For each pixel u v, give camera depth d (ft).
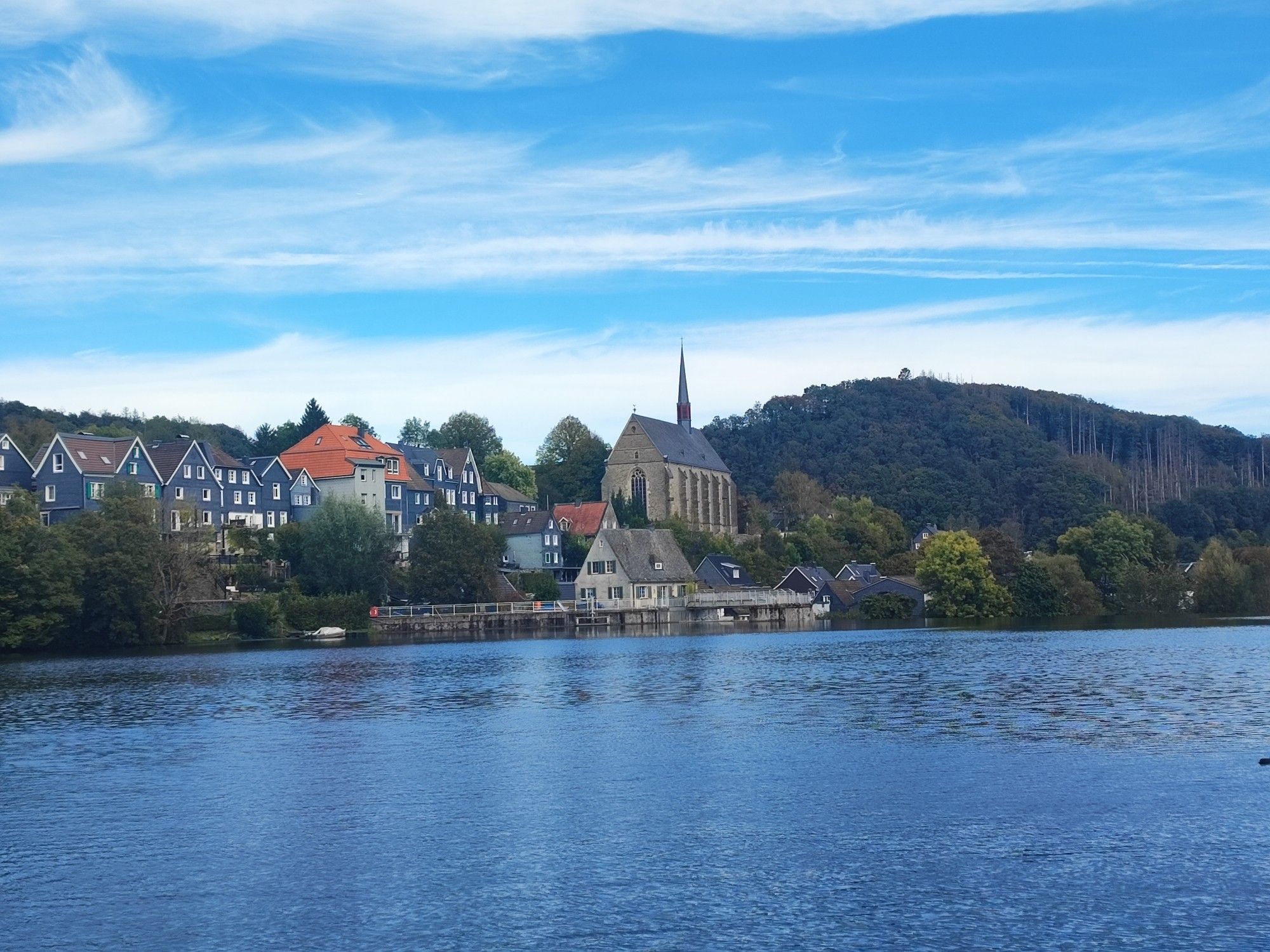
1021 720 182.91
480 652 369.50
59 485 477.77
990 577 565.12
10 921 96.89
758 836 115.75
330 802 135.23
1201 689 219.61
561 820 124.16
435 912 96.32
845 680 249.34
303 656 353.72
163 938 92.58
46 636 383.86
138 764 160.97
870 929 90.07
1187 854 106.11
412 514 618.03
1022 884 99.14
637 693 234.17
